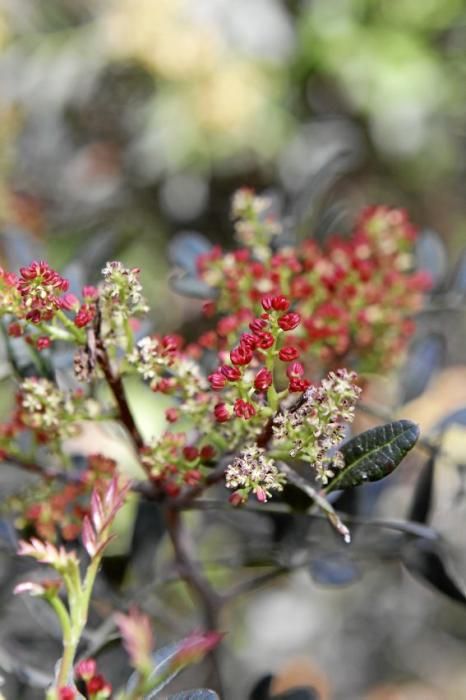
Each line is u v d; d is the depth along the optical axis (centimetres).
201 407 50
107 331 49
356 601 100
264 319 47
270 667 94
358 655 99
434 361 59
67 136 119
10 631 64
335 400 47
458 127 122
